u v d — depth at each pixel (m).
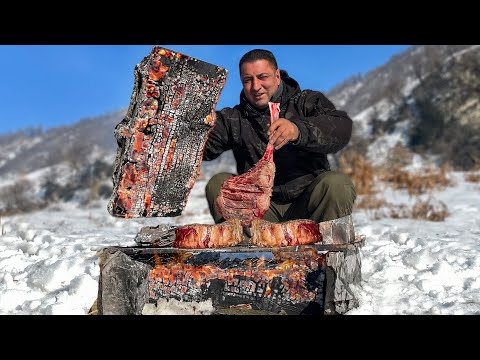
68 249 2.33
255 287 1.40
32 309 1.55
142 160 1.36
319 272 1.35
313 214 1.69
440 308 1.43
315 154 1.75
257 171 1.43
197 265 1.43
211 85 1.43
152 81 1.34
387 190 5.92
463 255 2.13
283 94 1.74
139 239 1.43
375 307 1.41
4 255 2.36
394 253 2.23
